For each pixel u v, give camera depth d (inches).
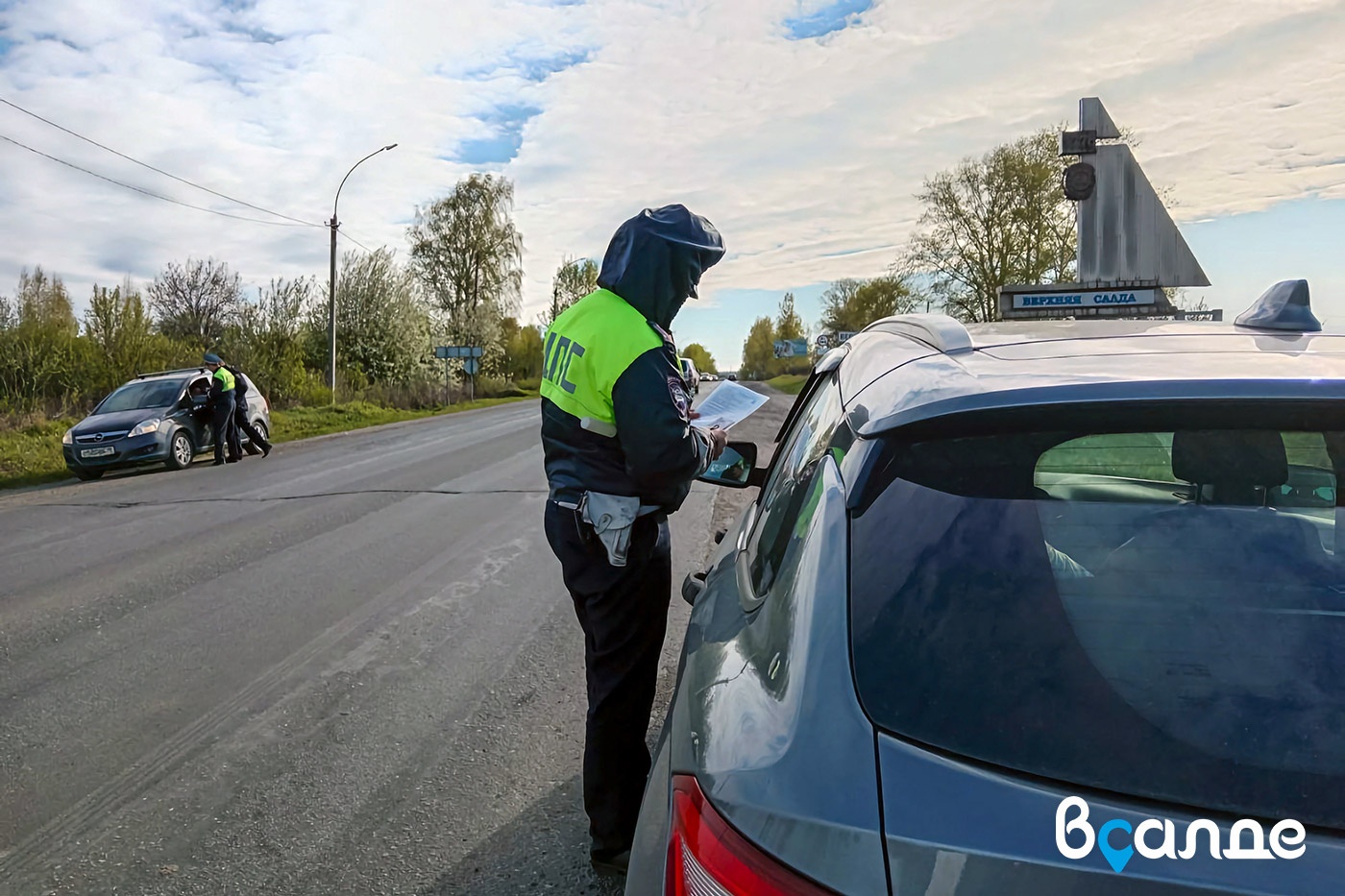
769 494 93.7
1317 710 44.8
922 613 49.9
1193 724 44.3
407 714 159.5
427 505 372.5
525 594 232.4
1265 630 47.9
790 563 61.0
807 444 82.1
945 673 47.3
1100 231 498.3
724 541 102.6
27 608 233.6
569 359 96.7
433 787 132.9
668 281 93.6
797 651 51.9
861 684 47.9
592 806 106.5
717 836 46.4
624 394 91.0
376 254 1502.2
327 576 257.1
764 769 46.9
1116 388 53.6
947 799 41.9
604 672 102.7
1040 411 53.6
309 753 145.2
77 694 171.8
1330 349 62.4
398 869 112.5
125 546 311.4
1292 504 52.5
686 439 92.4
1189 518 52.5
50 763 143.3
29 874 113.3
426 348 1573.6
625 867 108.0
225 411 578.6
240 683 176.2
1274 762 42.8
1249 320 73.5
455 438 720.3
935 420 55.3
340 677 177.9
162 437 551.2
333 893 107.8
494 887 108.0
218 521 355.6
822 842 42.4
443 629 206.1
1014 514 52.8
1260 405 51.7
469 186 2253.9
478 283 2252.7
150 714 161.6
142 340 948.0
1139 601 49.3
